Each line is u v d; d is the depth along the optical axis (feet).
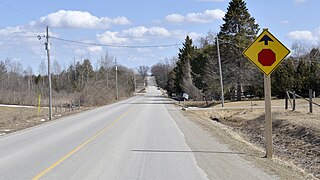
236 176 31.60
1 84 255.91
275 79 190.29
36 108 169.27
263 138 75.25
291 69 189.78
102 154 42.96
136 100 266.77
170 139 57.31
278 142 69.51
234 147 49.67
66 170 33.83
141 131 68.74
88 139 57.16
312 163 49.80
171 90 367.86
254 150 47.78
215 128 80.28
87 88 207.00
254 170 34.27
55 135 64.08
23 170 33.99
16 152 45.42
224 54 192.44
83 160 38.96
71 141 55.21
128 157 40.88
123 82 385.09
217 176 31.58
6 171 33.63
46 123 92.99
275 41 39.73
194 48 306.35
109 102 223.71
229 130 83.10
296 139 67.87
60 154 43.11
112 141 54.65
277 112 98.37
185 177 31.12
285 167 37.17
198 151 45.55
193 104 206.28
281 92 189.78
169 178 30.73
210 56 221.87
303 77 184.85
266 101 41.55
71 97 220.23
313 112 92.73
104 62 362.53
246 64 187.32
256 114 119.14
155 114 119.14
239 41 186.39
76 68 364.38
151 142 53.72
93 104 198.49
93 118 104.63
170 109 150.10
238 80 190.19
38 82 326.24
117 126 78.38
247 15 189.57
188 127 77.77
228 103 175.32
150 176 31.45
